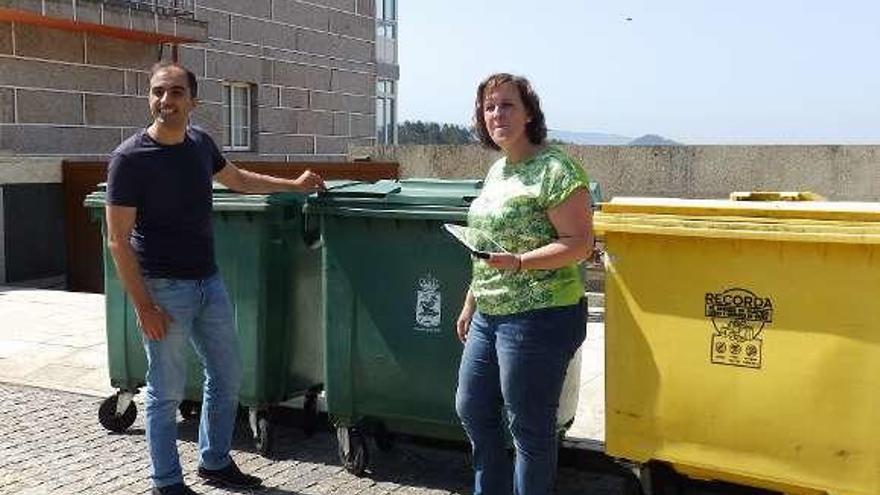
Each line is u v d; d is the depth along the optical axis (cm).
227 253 499
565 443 468
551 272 352
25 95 1430
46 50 1460
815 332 357
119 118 1598
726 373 374
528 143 360
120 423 539
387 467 487
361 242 463
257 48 1928
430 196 445
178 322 428
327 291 471
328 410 477
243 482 455
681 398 384
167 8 1609
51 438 529
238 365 453
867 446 352
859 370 351
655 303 386
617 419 398
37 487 454
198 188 426
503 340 357
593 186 466
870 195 1108
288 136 2042
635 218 382
